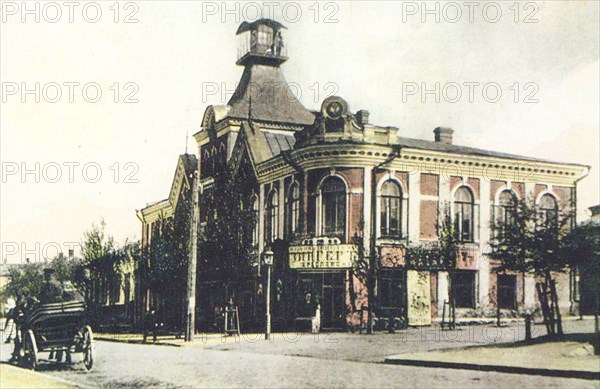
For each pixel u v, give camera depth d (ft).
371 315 95.55
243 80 122.72
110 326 111.65
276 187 110.73
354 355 70.64
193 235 97.40
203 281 115.65
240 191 116.98
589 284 87.51
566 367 55.21
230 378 58.65
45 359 73.51
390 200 100.78
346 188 99.76
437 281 100.94
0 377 58.75
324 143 99.91
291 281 102.47
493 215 102.63
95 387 55.47
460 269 100.89
